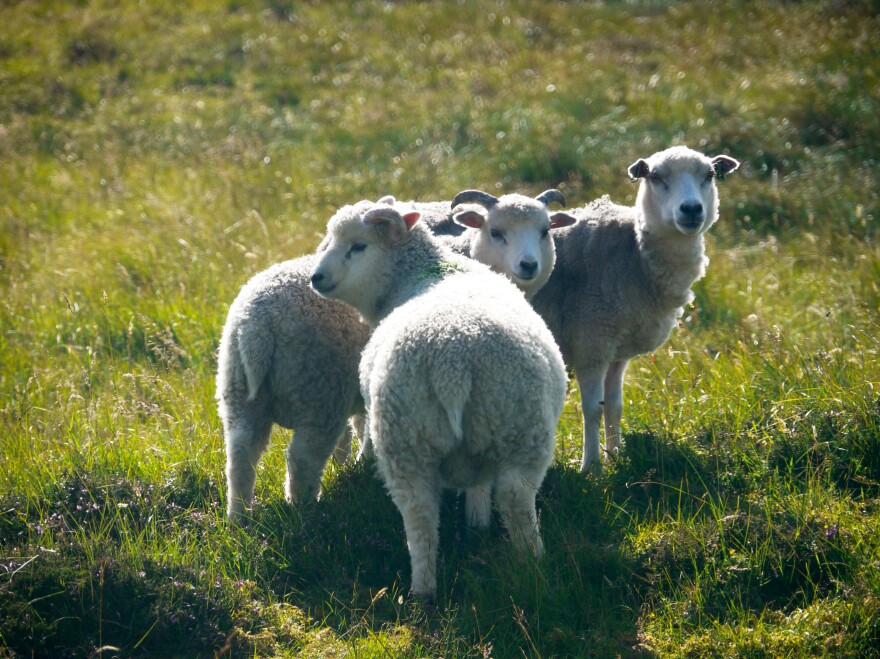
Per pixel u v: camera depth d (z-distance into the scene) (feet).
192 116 90.79
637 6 113.29
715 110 81.35
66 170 80.94
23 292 57.11
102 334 50.42
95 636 25.76
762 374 38.17
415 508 26.71
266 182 73.31
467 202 36.91
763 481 32.09
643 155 73.41
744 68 92.07
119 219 67.97
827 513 29.27
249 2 120.78
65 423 39.96
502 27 109.09
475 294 28.43
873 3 102.68
